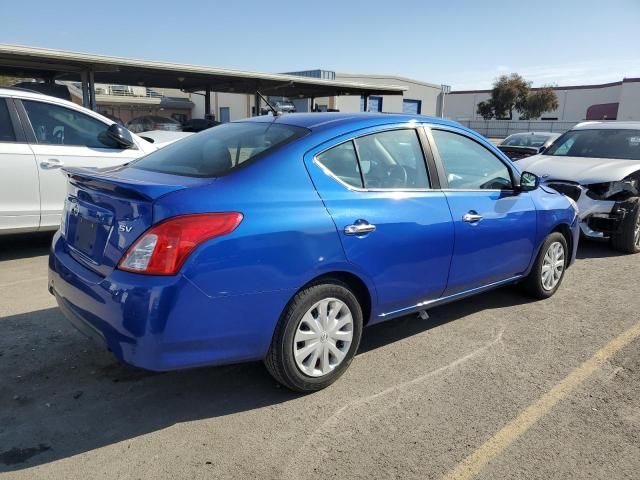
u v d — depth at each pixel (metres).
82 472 2.60
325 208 3.18
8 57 11.48
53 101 6.14
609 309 5.00
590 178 7.22
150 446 2.81
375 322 3.66
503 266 4.52
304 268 3.05
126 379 3.48
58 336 4.05
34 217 5.97
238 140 3.54
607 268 6.50
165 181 3.06
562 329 4.49
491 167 4.44
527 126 58.97
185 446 2.82
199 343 2.79
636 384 3.57
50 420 3.01
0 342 3.93
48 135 6.09
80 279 2.98
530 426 3.05
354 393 3.38
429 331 4.40
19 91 5.91
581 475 2.65
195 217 2.71
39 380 3.43
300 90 21.73
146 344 2.66
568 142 8.88
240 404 3.23
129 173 3.41
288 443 2.86
